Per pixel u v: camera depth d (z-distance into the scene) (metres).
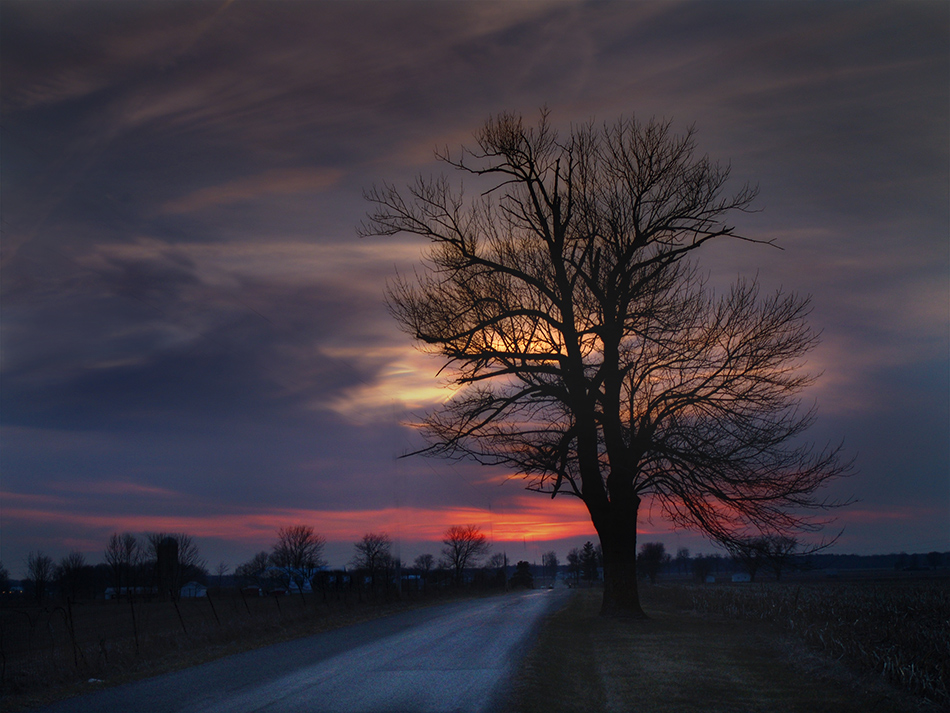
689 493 22.95
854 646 13.38
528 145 24.83
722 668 12.98
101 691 10.91
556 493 25.47
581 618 23.55
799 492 21.84
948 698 10.01
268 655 14.49
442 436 24.95
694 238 23.98
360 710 8.89
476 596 46.34
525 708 9.00
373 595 33.62
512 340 24.75
